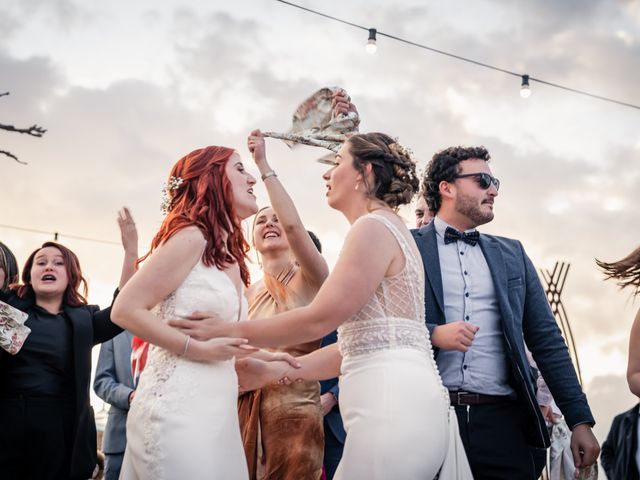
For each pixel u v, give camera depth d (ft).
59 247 15.16
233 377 10.14
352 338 9.71
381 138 10.80
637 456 11.74
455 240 12.67
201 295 9.88
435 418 9.37
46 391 14.03
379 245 9.70
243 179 11.02
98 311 15.12
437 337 11.42
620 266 12.58
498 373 12.08
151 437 9.39
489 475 11.76
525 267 13.00
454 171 12.73
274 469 12.43
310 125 12.89
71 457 13.96
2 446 13.70
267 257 14.17
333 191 10.75
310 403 12.75
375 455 9.12
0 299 14.69
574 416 12.46
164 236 10.03
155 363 9.84
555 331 12.84
